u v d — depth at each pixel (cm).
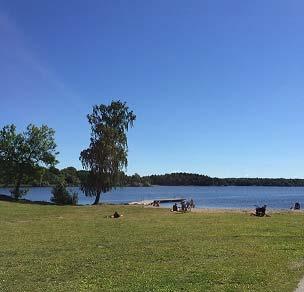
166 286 1388
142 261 1842
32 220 4134
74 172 14612
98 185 7569
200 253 2030
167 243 2389
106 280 1492
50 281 1497
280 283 1432
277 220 4062
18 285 1438
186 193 19525
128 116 7925
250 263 1777
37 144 8144
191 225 3516
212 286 1388
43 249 2206
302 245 2302
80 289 1370
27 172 8106
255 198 13650
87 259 1898
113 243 2411
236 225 3500
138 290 1342
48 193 16875
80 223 3778
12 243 2442
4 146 8031
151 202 9544
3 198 7500
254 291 1325
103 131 7600
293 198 13625
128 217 4569
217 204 9750
